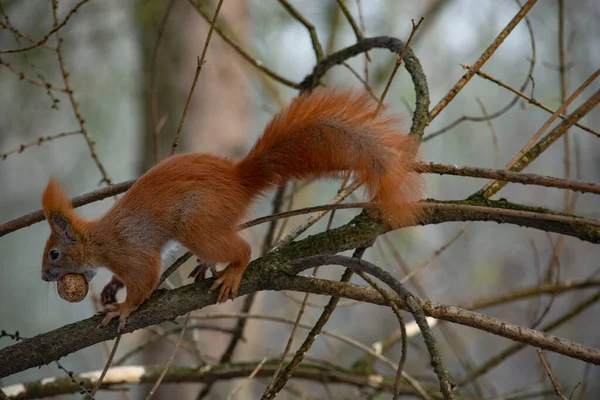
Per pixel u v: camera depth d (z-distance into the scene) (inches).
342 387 559.5
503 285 666.8
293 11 311.9
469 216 219.3
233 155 474.3
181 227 217.0
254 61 310.8
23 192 766.5
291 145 223.9
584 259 700.0
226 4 479.5
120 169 699.4
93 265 229.8
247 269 209.2
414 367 604.4
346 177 222.1
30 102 536.7
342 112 220.5
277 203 310.8
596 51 564.7
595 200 632.4
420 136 222.2
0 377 209.2
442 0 517.3
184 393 469.1
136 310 210.2
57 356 208.1
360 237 216.7
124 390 300.0
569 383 562.3
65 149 687.7
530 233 702.5
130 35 527.8
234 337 323.0
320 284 198.8
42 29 486.9
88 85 574.6
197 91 468.1
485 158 694.5
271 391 209.2
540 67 588.1
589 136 635.5
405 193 201.8
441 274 668.1
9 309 713.6
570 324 657.0
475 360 727.1
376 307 714.2
